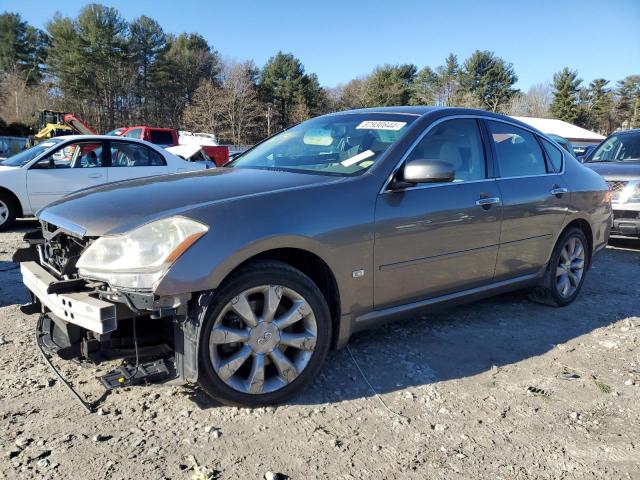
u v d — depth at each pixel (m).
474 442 2.74
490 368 3.60
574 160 5.12
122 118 64.62
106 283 2.69
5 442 2.59
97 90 62.25
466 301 4.03
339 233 3.08
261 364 2.90
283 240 2.87
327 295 3.24
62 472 2.39
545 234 4.52
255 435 2.72
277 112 67.62
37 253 3.55
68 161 8.78
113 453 2.54
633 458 2.65
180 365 2.75
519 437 2.80
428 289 3.65
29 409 2.90
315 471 2.46
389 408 3.03
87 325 2.64
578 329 4.39
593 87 88.19
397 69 78.88
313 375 3.08
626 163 8.22
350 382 3.31
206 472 2.41
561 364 3.70
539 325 4.46
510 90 81.06
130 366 2.92
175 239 2.62
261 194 2.97
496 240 4.04
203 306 2.67
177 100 69.19
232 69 65.06
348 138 3.83
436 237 3.59
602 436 2.84
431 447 2.68
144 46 65.12
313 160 3.74
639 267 6.83
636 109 86.12
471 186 3.86
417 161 3.31
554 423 2.94
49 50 62.75
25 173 8.39
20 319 4.24
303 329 3.06
